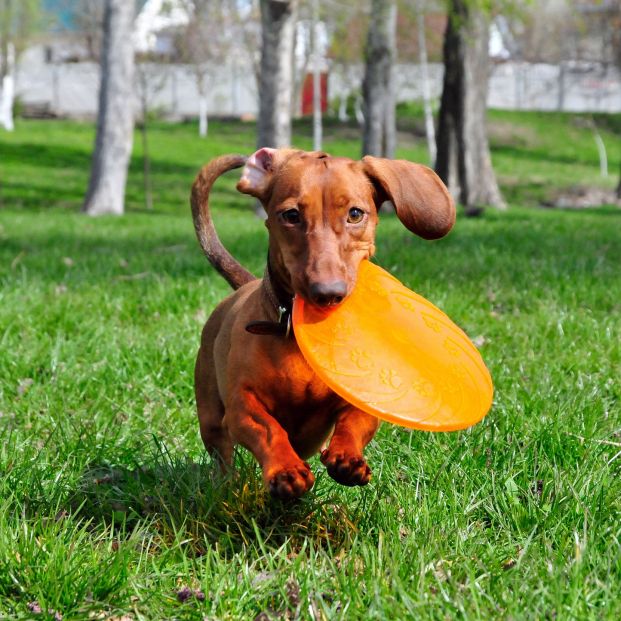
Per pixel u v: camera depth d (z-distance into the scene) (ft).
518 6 65.87
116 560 10.48
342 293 10.55
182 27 112.47
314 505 12.09
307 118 137.39
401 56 121.08
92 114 141.28
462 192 70.03
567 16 128.88
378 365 11.05
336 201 10.97
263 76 59.62
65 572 10.35
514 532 11.65
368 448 14.26
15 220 57.93
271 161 11.68
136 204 82.94
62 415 15.87
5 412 16.48
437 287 25.91
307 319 11.02
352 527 11.60
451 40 68.59
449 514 11.88
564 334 20.70
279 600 10.26
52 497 12.46
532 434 14.26
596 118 144.15
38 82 148.66
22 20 121.39
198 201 14.82
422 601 9.36
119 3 69.05
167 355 19.24
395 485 12.87
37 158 104.32
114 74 69.62
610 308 23.97
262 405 11.49
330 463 10.43
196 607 10.16
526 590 9.68
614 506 12.12
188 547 11.40
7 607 10.06
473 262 30.81
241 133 128.98
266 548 11.61
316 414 11.91
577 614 9.23
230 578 10.44
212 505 12.02
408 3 75.66
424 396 10.96
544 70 160.15
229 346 12.60
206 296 24.67
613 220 53.72
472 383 11.84
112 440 14.75
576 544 10.28
